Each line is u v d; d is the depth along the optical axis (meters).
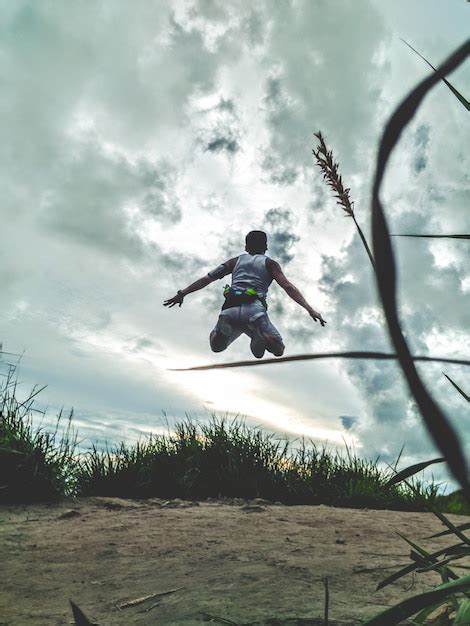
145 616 1.58
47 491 3.82
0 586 1.99
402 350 0.19
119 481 4.81
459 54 0.19
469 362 0.39
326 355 0.36
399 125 0.20
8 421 4.10
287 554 2.31
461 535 0.97
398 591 1.67
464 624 0.93
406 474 0.76
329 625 1.38
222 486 5.07
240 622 1.45
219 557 2.29
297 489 5.12
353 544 2.56
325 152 0.72
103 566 2.24
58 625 1.58
